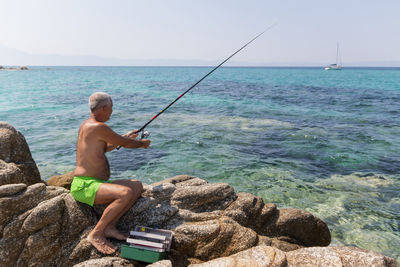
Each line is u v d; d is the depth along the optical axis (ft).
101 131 9.49
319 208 20.47
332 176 25.70
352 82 150.71
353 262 7.82
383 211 20.17
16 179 10.58
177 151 31.42
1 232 8.93
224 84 131.75
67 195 9.85
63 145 33.17
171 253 9.64
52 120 46.37
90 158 9.62
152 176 25.27
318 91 99.55
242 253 8.48
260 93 91.50
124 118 49.06
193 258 9.80
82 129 9.77
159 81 153.69
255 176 25.40
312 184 24.07
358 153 31.58
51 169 26.22
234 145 33.78
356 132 40.42
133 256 8.68
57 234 9.25
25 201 9.39
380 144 35.01
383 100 75.25
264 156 30.35
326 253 8.17
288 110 58.59
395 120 49.21
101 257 8.95
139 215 10.12
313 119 49.67
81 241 9.14
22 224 9.00
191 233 9.83
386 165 28.25
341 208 20.51
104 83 133.49
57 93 85.35
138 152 31.04
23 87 104.01
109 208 9.06
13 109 55.72
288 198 21.81
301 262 8.09
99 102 9.63
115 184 9.43
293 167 27.53
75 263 8.97
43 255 8.97
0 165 10.73
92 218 9.64
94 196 9.34
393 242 17.03
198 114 53.21
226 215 10.66
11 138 12.78
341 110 59.11
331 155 30.83
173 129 41.01
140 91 96.53
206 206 10.92
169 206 10.43
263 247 8.66
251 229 10.78
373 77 210.79
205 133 38.78
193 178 12.90
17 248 8.84
